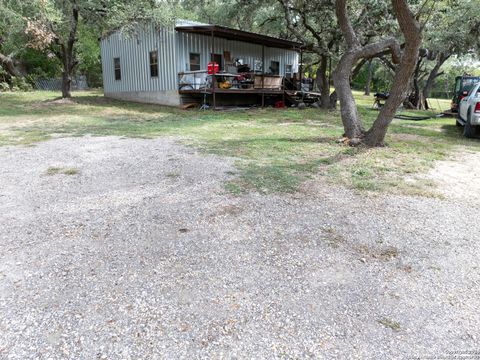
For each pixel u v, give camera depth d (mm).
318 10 15117
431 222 3699
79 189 4504
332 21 15766
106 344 1946
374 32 14922
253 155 6441
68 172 5242
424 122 13188
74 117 12039
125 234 3258
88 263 2764
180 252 2953
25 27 12984
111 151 6699
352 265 2822
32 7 12328
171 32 15219
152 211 3795
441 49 17078
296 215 3781
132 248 3004
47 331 2037
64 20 14555
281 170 5426
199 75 16125
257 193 4410
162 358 1860
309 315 2219
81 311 2209
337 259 2908
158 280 2555
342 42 15984
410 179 5223
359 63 16812
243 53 18203
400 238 3320
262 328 2096
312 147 7234
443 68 29969
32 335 2002
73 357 1854
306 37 18516
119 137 8234
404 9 6109
